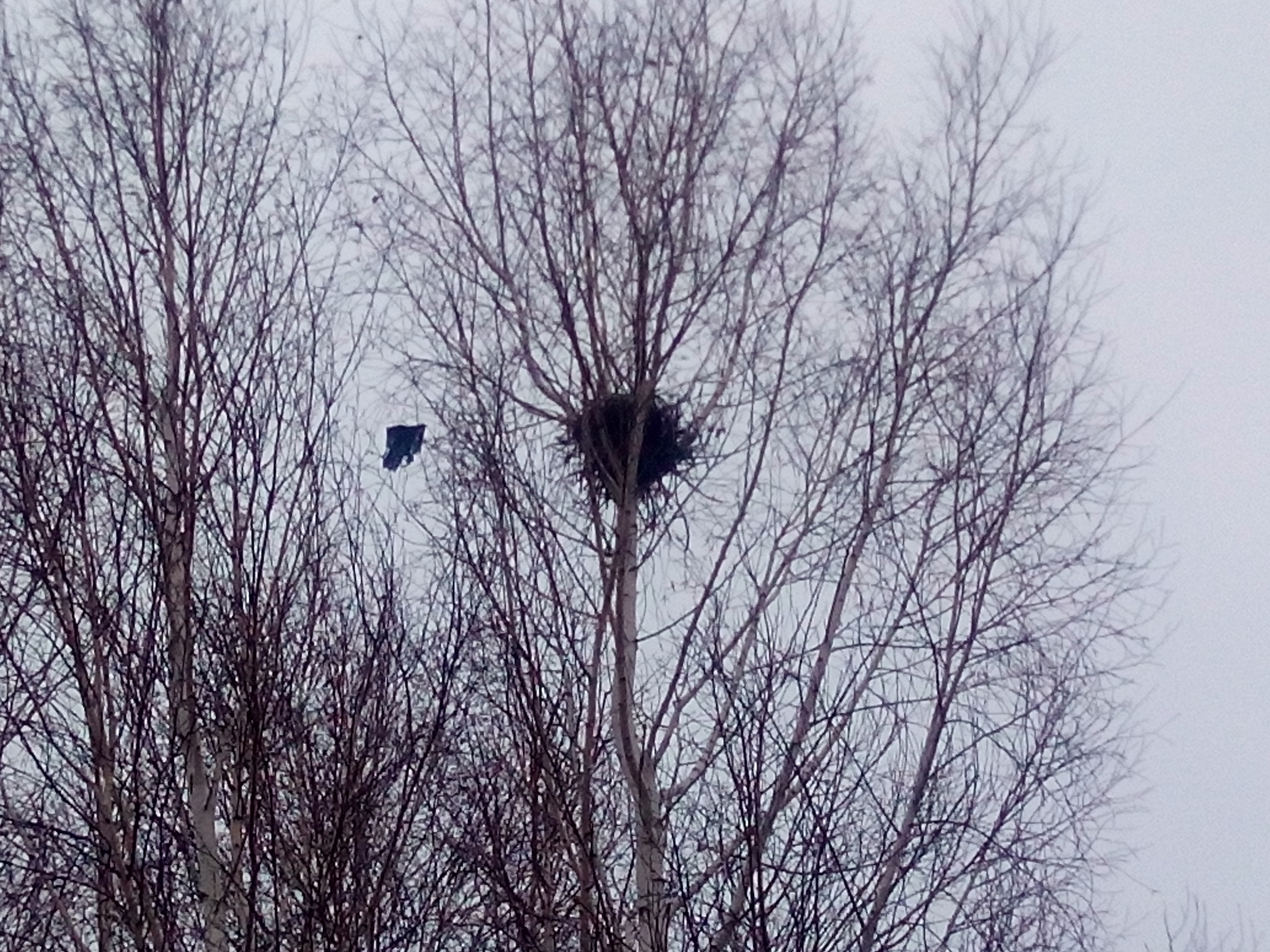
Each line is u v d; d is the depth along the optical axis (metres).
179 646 8.98
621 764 9.67
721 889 8.31
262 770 8.93
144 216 10.32
